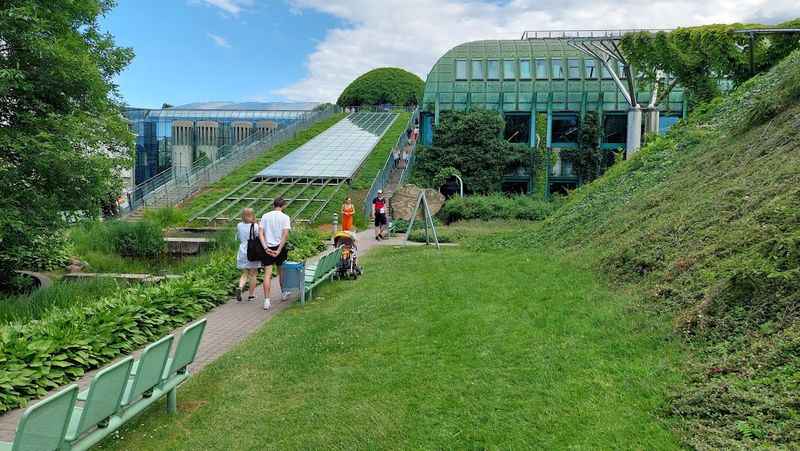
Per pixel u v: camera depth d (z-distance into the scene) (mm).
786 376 4688
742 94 17719
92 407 4367
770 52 24219
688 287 7105
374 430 5152
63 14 13156
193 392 6441
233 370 7066
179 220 29312
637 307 7387
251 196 33812
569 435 4641
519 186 46250
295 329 8969
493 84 45125
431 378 6195
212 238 22047
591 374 5730
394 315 9164
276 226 10914
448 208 31359
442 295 10195
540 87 44719
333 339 8086
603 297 8391
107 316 8680
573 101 44438
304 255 17781
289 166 39281
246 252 11469
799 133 10102
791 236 6336
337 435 5152
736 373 5047
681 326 6297
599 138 44188
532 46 46875
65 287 11820
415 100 87375
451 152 41875
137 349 8586
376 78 87500
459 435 4895
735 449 4031
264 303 10984
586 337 6855
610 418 4820
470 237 21969
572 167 44750
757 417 4348
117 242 20750
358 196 33438
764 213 7645
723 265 7055
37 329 7789
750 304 5906
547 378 5770
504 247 17016
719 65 25750
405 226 27391
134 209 32750
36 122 12711
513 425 4918
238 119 67500
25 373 6734
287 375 6789
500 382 5832
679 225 9398
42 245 14398
